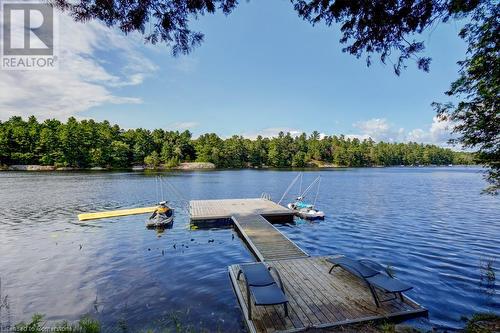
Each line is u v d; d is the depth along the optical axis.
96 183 44.91
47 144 77.38
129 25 4.30
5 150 73.94
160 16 4.36
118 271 10.62
